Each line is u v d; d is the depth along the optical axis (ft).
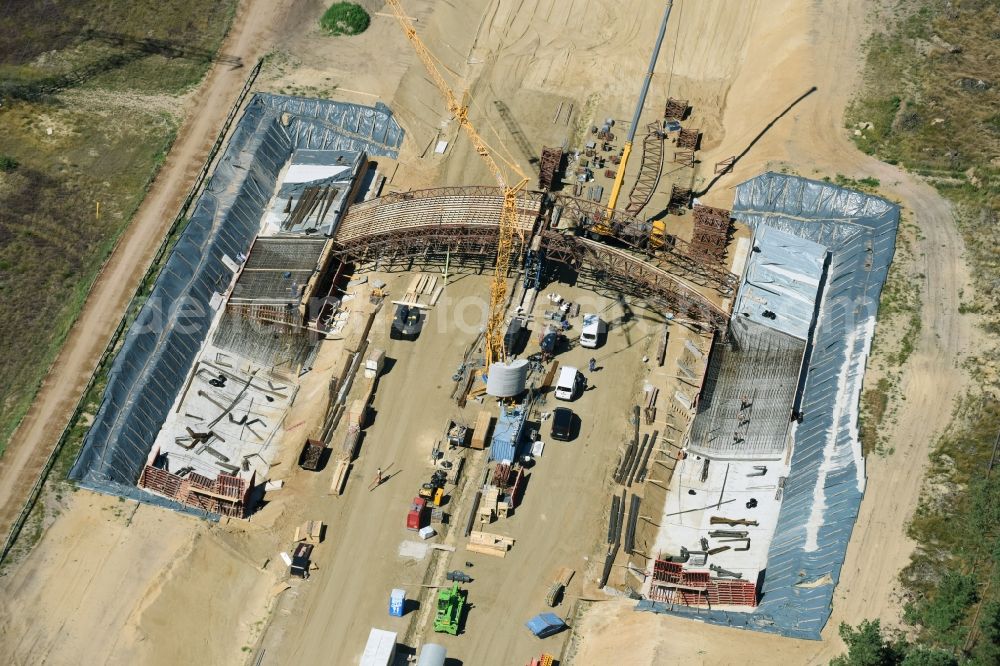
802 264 363.97
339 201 392.06
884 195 375.86
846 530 303.68
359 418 343.87
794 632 289.74
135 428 338.34
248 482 326.65
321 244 380.17
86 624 298.15
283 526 326.65
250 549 321.32
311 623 307.58
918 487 308.40
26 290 368.07
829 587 294.87
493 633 304.71
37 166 401.49
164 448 341.41
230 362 361.92
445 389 353.10
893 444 317.22
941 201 371.97
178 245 374.22
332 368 357.82
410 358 360.28
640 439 341.41
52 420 335.88
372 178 407.03
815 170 387.34
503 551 319.47
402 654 301.63
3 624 297.53
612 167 404.57
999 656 271.28
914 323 340.80
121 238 379.96
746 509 328.29
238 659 301.63
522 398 350.02
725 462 338.54
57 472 325.42
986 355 329.52
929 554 295.48
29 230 383.45
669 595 310.65
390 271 381.19
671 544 325.21
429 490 328.70
